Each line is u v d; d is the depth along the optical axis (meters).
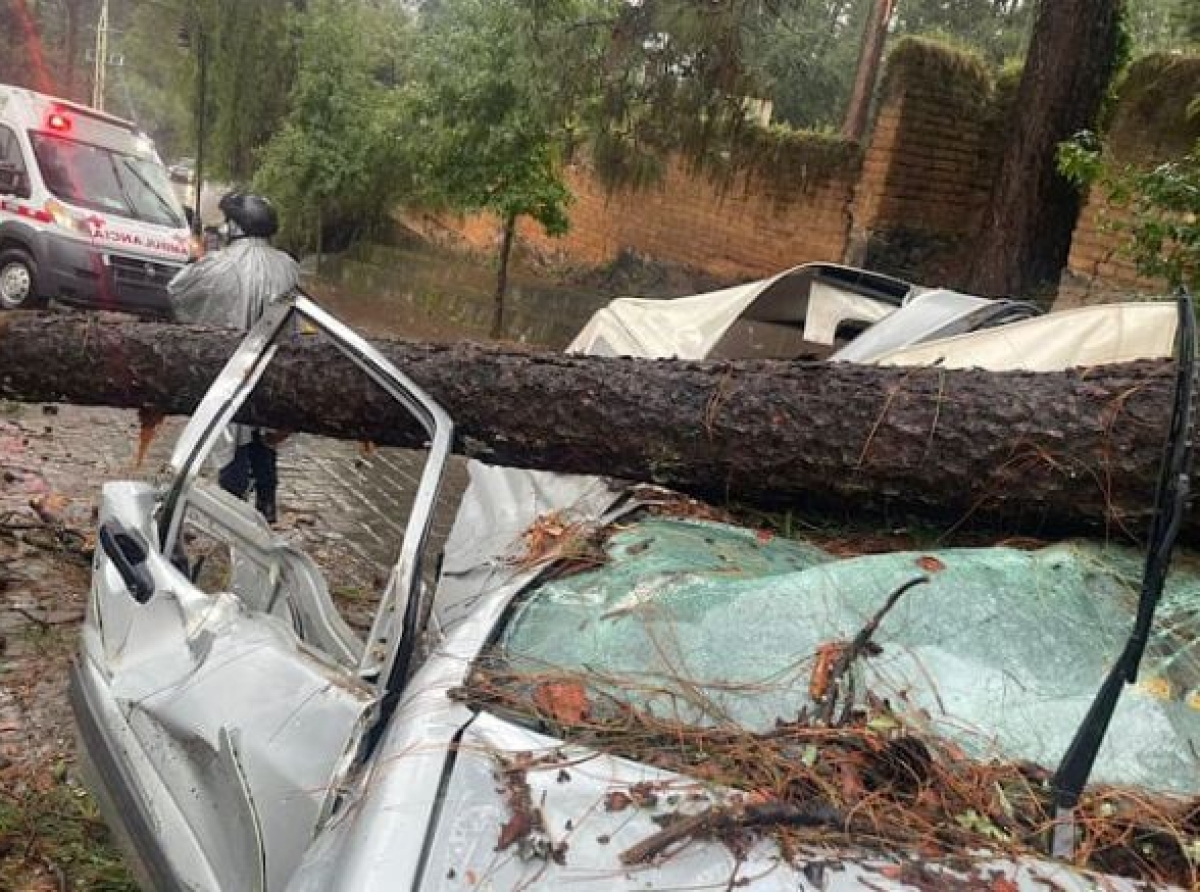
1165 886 1.87
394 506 6.66
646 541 2.96
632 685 2.29
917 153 10.05
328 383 3.96
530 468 3.84
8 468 6.40
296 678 2.46
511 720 2.17
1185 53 8.02
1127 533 2.96
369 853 1.82
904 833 1.91
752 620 2.46
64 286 10.57
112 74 30.30
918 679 2.29
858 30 22.66
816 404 3.28
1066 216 8.32
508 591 2.70
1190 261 5.46
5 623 4.43
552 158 11.66
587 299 13.59
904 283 5.27
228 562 4.97
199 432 3.06
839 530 3.42
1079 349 3.67
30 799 3.31
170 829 2.44
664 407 3.47
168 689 2.58
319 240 16.38
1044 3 8.10
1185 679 2.34
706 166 12.55
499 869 1.79
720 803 1.91
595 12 9.66
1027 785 2.07
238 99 17.08
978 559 2.60
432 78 11.48
